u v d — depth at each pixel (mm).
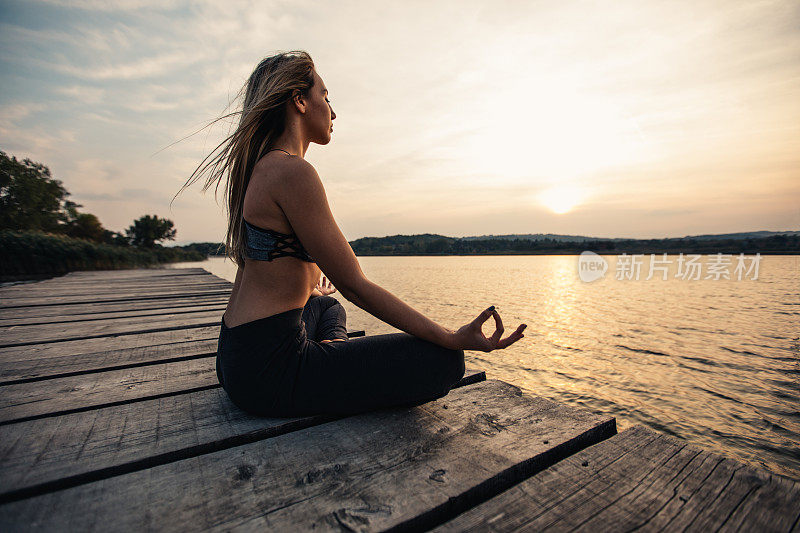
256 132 1328
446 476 1072
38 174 48062
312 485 1040
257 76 1369
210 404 1581
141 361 2199
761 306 19594
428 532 869
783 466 4656
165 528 876
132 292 6000
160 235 80250
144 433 1321
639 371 8586
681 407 6512
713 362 9180
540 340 11914
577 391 7383
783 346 10727
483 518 916
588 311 18312
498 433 1317
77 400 1620
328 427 1361
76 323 3428
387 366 1308
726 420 5961
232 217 1362
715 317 16141
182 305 4574
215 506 956
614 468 1109
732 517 910
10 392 1723
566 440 1266
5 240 21078
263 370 1254
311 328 1678
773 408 6371
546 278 47000
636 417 6160
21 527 867
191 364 2172
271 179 1147
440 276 51094
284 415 1335
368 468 1114
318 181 1167
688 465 1120
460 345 1316
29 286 7133
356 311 18047
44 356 2322
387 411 1496
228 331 1300
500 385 1785
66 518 904
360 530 873
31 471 1080
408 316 1258
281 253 1190
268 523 896
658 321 15297
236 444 1291
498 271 67250
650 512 930
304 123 1398
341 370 1286
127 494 1003
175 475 1088
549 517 918
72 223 58469
